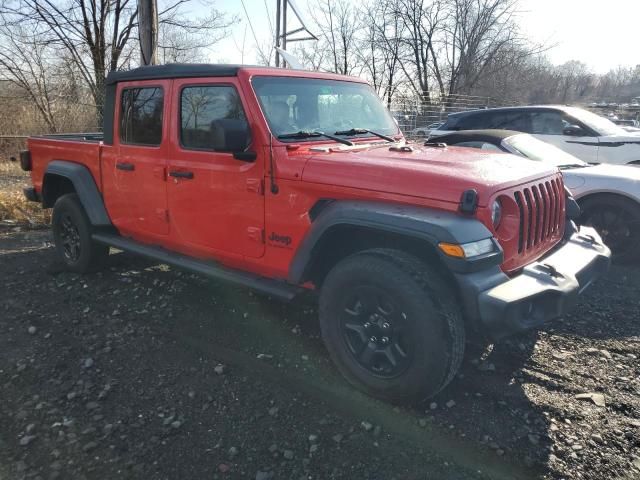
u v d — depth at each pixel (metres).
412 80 35.03
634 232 5.46
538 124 8.40
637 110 31.77
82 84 16.41
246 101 3.43
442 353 2.70
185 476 2.42
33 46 15.61
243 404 2.98
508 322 2.62
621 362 3.49
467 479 2.41
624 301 4.56
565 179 5.80
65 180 5.27
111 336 3.81
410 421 2.83
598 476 2.44
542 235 3.33
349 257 3.05
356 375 3.07
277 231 3.38
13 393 3.07
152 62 8.21
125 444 2.62
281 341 3.76
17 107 15.23
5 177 11.16
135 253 4.43
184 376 3.28
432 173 2.82
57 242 5.33
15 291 4.70
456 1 33.06
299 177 3.20
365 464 2.50
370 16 32.94
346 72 30.53
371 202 2.97
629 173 5.67
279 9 11.24
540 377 3.29
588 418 2.87
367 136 4.02
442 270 2.97
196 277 5.08
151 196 4.18
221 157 3.60
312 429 2.76
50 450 2.58
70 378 3.24
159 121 4.04
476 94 34.53
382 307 2.92
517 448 2.62
